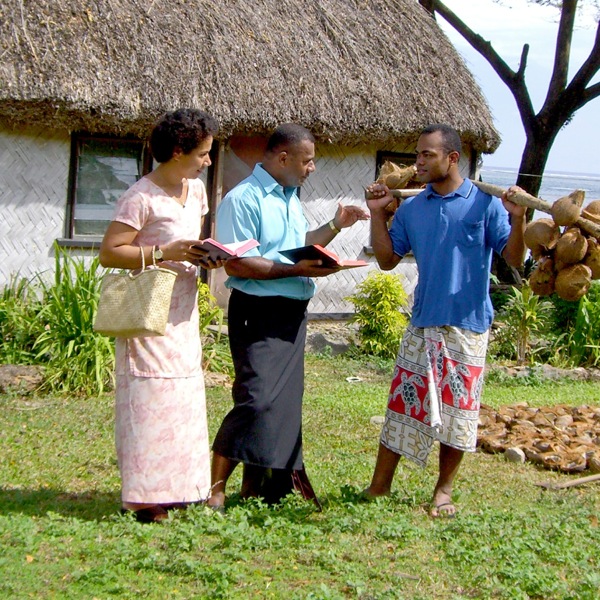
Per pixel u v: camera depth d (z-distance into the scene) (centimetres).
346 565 471
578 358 1238
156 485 513
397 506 564
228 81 1165
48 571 447
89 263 1152
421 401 555
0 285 1108
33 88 1049
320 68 1246
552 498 630
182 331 523
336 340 1195
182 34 1176
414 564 481
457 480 662
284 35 1262
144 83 1111
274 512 536
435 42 1381
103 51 1108
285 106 1189
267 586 446
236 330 541
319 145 1275
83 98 1070
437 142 543
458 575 471
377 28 1355
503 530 526
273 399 532
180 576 451
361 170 1305
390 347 1184
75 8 1124
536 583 459
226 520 514
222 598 430
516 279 1619
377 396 959
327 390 980
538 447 752
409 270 1361
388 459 574
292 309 542
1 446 695
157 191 517
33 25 1086
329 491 608
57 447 699
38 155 1118
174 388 517
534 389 1091
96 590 432
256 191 540
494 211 547
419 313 556
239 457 533
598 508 613
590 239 511
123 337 503
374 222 571
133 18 1155
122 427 520
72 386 902
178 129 507
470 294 548
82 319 923
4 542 475
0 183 1102
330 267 522
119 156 1173
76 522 500
